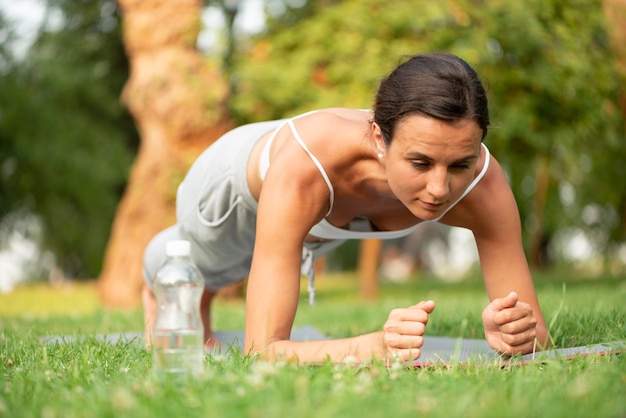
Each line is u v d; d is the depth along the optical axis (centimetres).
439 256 3145
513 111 1182
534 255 2275
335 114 361
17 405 255
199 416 228
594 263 2189
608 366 288
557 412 223
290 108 1229
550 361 298
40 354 362
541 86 1186
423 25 1156
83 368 296
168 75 1170
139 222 1211
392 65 329
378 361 290
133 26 1175
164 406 235
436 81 293
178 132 1185
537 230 2064
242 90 1266
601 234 2022
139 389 257
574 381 260
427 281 2302
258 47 1284
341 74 1205
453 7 1164
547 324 438
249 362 304
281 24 1310
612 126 1310
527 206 2072
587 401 235
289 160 346
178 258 306
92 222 2080
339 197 359
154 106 1180
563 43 1190
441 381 269
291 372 271
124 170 1947
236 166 414
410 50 1147
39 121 1900
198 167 453
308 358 315
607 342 373
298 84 1214
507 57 1215
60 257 2166
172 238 486
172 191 1191
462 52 1136
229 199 425
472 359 322
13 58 1883
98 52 1914
